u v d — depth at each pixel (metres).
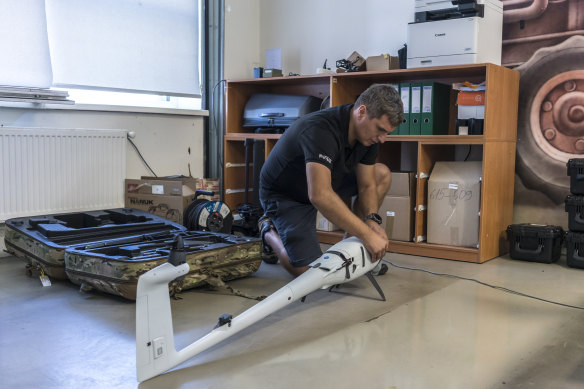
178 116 4.32
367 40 4.26
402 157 4.08
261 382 1.68
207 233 3.02
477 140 3.23
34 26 3.36
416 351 1.92
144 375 1.65
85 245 2.65
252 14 4.78
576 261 3.17
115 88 3.88
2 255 3.32
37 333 2.08
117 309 2.37
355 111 2.29
